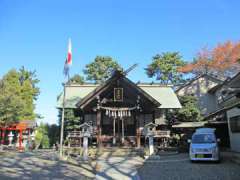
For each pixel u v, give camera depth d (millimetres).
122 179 10758
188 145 21000
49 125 35531
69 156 18078
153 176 11125
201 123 22891
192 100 28453
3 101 24234
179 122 25578
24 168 12227
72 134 22000
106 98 23938
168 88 29938
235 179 9609
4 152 19891
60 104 26203
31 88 42750
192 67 41906
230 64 38969
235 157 15023
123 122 25062
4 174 10312
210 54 40844
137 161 16297
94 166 14258
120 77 23297
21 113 28969
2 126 26781
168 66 45969
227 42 40094
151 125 19156
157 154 19141
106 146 22984
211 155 14375
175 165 14125
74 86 29781
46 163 14320
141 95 23375
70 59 18953
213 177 10234
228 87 12633
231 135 19375
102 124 25438
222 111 21000
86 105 23266
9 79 41938
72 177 10617
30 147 29016
